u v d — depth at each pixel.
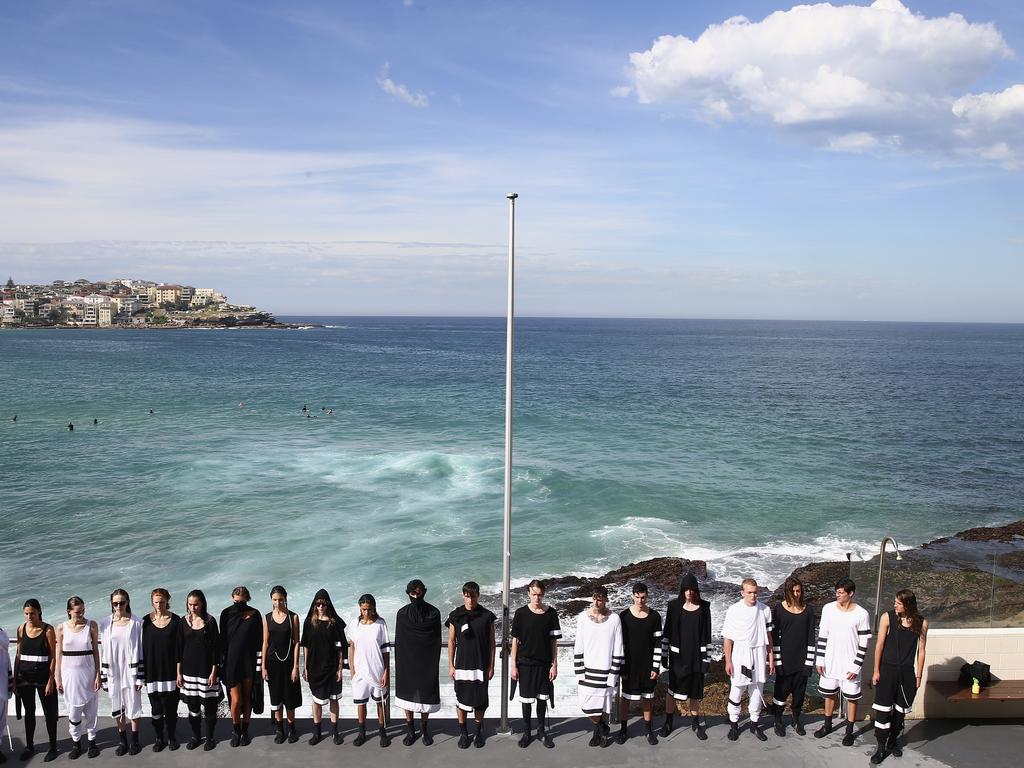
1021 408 55.06
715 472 31.19
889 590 7.59
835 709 7.64
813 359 113.12
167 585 17.27
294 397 56.09
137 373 76.12
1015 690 7.26
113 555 19.25
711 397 59.62
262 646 6.86
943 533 23.61
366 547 20.08
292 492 25.89
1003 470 33.38
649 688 6.91
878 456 35.81
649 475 30.06
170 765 6.50
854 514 25.47
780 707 7.11
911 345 166.12
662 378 77.62
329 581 17.66
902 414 50.53
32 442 35.75
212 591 16.97
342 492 25.98
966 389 68.69
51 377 70.06
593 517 23.80
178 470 29.30
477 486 27.12
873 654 7.48
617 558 20.03
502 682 7.04
